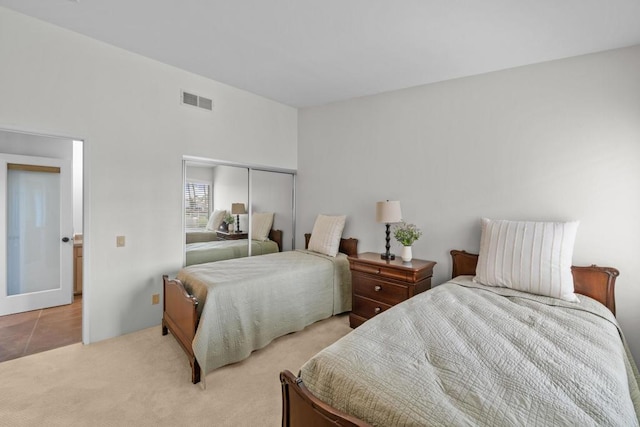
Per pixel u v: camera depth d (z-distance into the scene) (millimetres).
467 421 945
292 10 2100
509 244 2393
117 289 2875
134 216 2957
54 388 2102
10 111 2297
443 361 1291
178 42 2635
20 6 2207
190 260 3408
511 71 2764
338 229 3754
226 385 2176
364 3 1990
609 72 2342
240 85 3625
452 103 3096
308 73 3170
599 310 1953
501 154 2807
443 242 3152
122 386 2139
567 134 2502
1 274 3295
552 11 1967
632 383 1564
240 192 3885
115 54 2787
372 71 3025
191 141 3354
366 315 3102
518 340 1478
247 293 2521
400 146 3457
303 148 4469
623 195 2285
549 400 1033
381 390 1114
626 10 1910
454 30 2252
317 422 1045
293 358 2559
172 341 2801
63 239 3666
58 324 3143
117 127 2826
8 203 3348
